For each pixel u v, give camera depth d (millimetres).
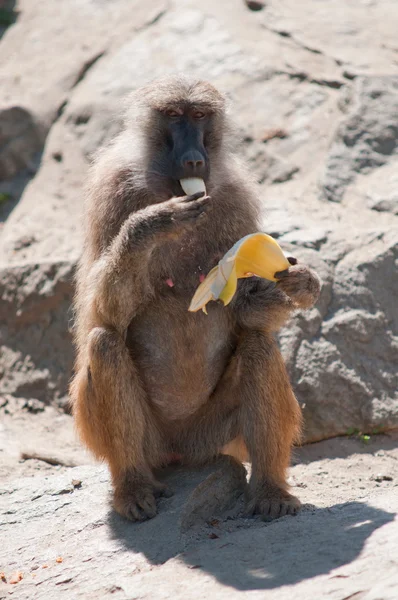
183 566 8328
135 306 9859
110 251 9688
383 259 14047
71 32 21516
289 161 16797
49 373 15297
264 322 10180
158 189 10258
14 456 13023
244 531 8977
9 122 19078
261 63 18484
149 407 10469
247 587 7691
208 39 19375
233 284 8945
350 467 12258
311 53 18734
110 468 10016
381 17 20062
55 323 15453
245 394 10016
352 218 15195
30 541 9648
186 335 10188
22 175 19047
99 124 18719
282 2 20547
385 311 13758
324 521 8891
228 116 11078
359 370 13273
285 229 14445
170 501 9727
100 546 9250
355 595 7109
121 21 21203
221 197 10438
